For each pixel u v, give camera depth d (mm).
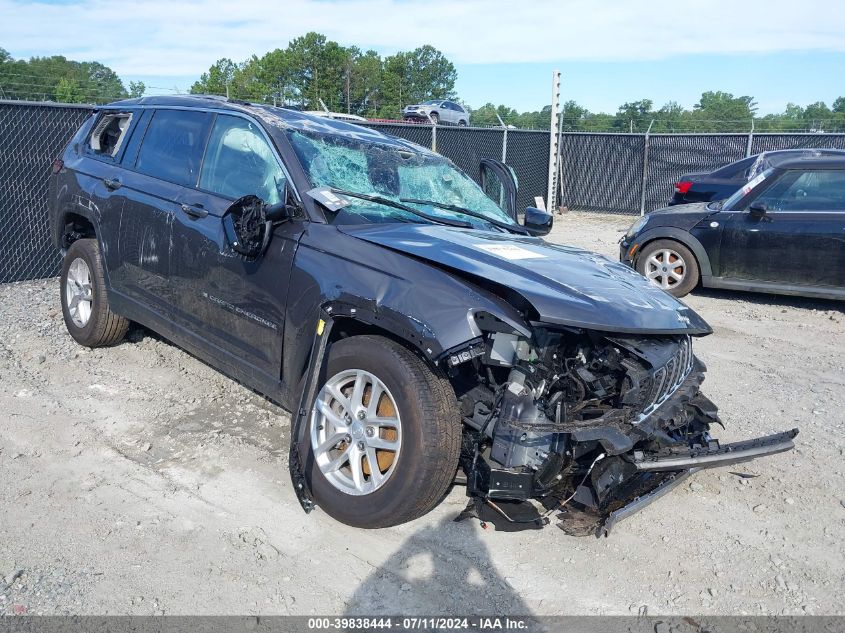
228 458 4176
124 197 5027
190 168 4730
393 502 3248
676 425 3455
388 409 3396
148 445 4254
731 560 3461
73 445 4238
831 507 3984
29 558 3170
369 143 4684
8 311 6863
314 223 3850
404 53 100938
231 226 3953
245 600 2996
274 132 4277
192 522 3529
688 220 8961
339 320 3654
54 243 5945
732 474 4324
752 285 8695
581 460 3502
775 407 5414
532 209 5020
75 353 5703
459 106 41781
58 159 5918
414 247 3541
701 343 7121
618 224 16641
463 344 3104
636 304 3480
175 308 4641
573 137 18641
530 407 3250
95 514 3551
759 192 8633
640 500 3527
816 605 3154
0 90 16422
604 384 3404
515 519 3396
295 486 3434
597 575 3299
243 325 4105
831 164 8305
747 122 21500
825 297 8344
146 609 2902
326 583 3135
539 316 3248
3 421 4480
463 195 4863
